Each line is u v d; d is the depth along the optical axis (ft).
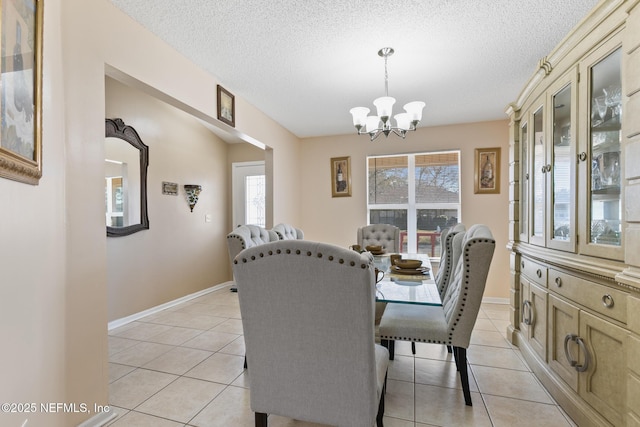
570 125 5.81
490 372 7.23
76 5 5.28
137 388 6.66
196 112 8.58
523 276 8.27
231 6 6.11
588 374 5.14
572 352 5.55
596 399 4.95
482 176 13.46
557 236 6.37
